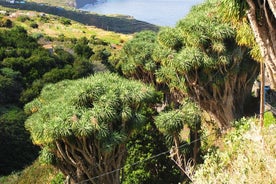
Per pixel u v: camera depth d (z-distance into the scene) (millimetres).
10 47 66250
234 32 27438
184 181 21734
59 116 21734
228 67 29109
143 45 44219
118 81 24469
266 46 12312
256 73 32344
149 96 23500
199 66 28875
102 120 21844
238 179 7352
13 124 43281
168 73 32000
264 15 12203
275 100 26359
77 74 58562
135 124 23094
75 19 189000
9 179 37094
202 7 31109
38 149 44312
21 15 124125
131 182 23578
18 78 57625
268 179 6961
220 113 30062
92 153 22609
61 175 26844
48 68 61531
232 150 9414
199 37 27953
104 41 103312
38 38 90125
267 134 8141
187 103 27344
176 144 24016
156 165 24078
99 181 23047
